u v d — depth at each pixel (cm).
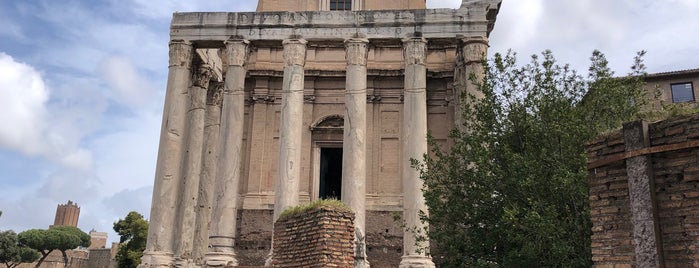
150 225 2861
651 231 865
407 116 2936
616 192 950
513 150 1875
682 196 849
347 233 1755
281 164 2891
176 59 3114
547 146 1755
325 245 1700
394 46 3391
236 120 3000
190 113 3359
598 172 986
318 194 3534
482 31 3042
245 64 3136
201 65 3428
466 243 1850
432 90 3662
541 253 1605
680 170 858
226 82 3070
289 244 1859
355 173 2841
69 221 14800
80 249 10712
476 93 2914
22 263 8750
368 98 3666
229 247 2814
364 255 2694
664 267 848
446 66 3681
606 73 1892
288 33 3111
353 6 3788
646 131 906
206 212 3338
